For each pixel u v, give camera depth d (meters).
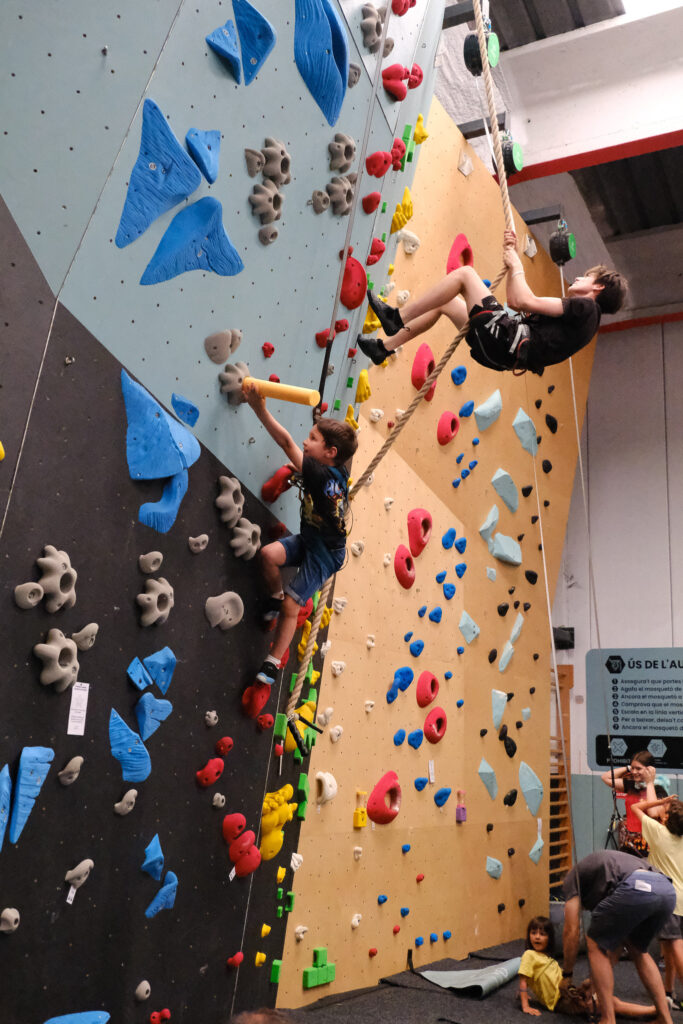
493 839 5.48
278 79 2.91
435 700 4.91
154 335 2.45
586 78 6.16
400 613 4.59
